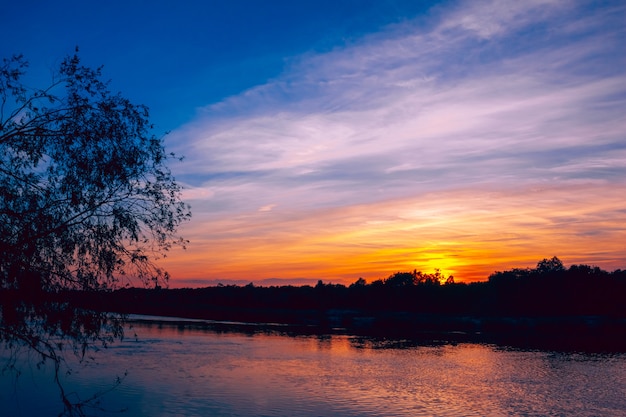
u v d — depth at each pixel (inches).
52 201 598.2
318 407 1432.1
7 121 577.6
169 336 3474.4
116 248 617.6
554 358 2753.4
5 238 567.8
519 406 1540.4
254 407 1407.5
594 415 1459.2
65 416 1238.9
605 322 5226.4
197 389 1621.6
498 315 5940.0
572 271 5876.0
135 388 1601.9
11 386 1541.6
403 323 6013.8
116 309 626.2
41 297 576.4
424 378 1988.2
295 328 4852.4
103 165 614.2
